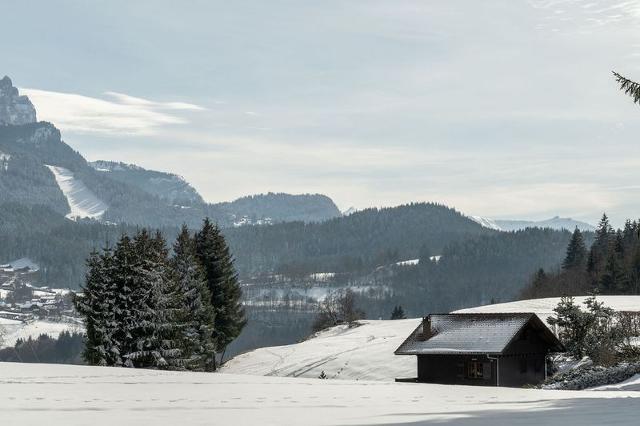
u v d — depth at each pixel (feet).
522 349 200.75
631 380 157.99
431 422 42.98
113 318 219.00
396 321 386.11
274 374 281.74
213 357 282.77
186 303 264.11
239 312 307.17
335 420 46.09
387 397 82.94
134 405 63.82
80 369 132.77
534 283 622.13
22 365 137.28
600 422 41.19
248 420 46.98
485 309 345.72
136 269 219.41
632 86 117.50
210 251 300.81
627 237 643.45
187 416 50.67
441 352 197.98
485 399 80.59
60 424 44.50
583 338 215.10
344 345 321.73
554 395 92.99
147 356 218.59
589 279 577.02
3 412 53.42
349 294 524.11
